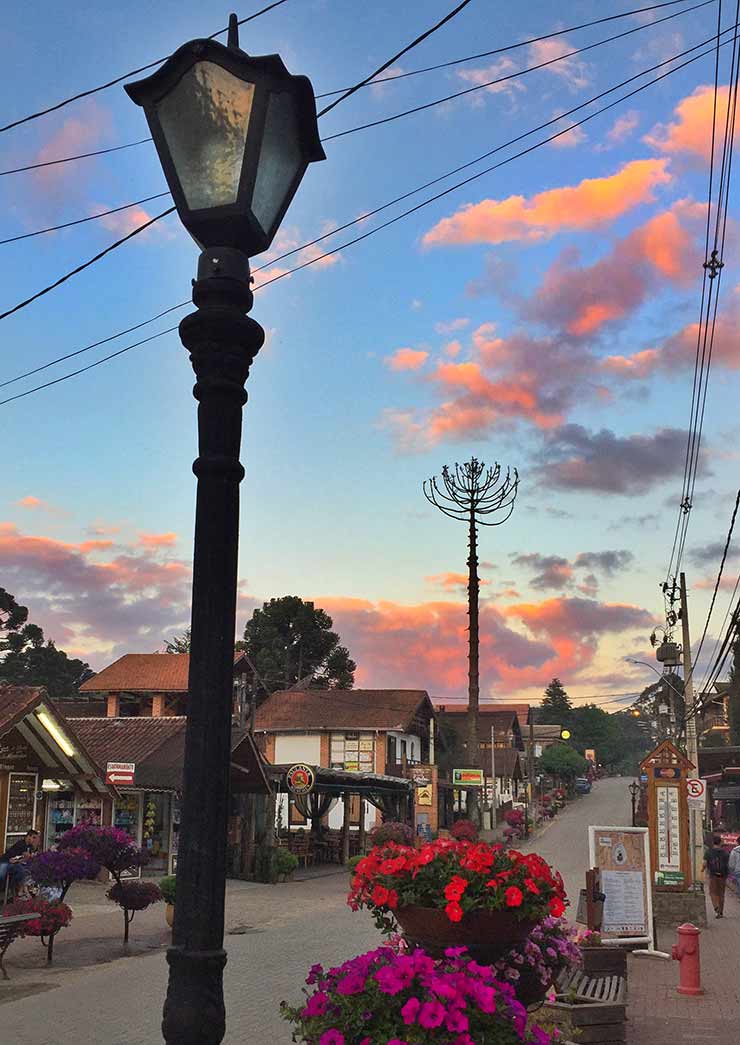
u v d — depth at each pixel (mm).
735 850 25609
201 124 3334
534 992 5719
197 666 2990
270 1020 9516
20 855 18000
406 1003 3959
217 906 2850
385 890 4961
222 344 3271
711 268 12734
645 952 14672
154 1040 8664
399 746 51156
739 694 60469
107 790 23078
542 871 5039
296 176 3576
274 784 31797
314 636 65250
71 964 13117
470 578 39938
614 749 141125
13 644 63000
